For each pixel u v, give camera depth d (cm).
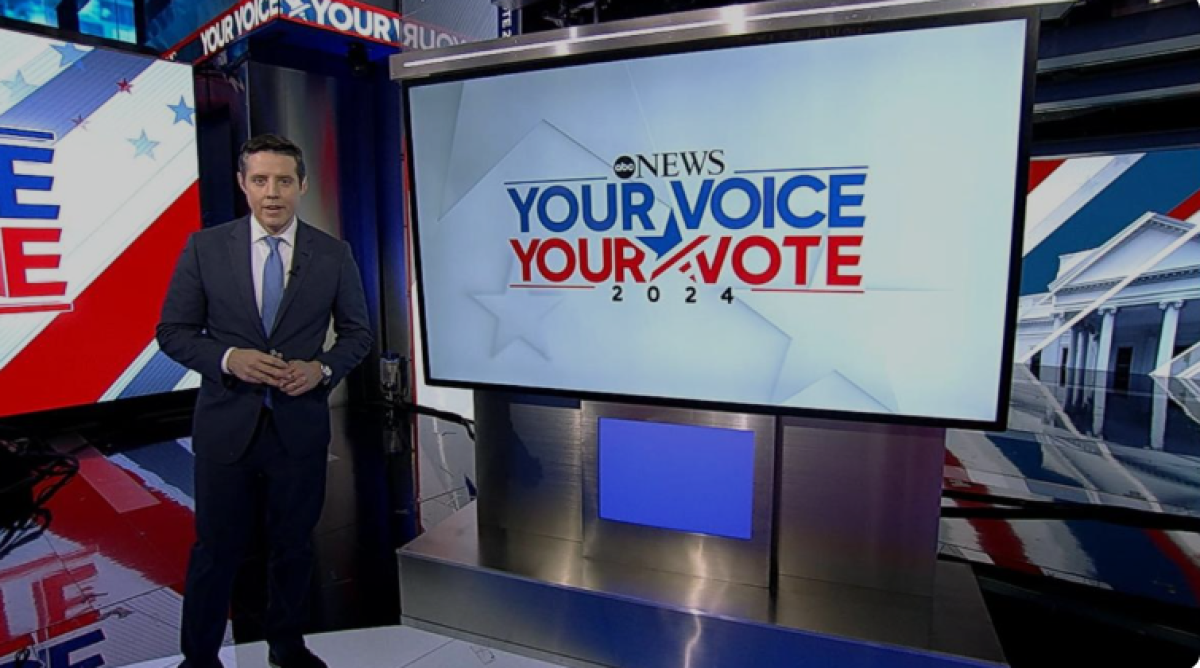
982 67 164
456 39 424
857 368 188
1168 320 568
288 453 180
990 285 173
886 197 177
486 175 218
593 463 226
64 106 414
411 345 487
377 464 391
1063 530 289
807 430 205
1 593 243
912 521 199
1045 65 365
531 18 330
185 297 179
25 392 419
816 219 184
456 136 219
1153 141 414
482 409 250
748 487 207
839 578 209
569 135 205
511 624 223
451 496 348
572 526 242
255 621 229
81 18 476
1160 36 328
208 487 177
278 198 174
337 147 467
